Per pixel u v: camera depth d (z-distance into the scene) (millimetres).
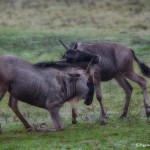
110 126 40000
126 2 116812
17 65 37188
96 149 34031
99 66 41312
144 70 43969
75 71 38375
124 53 42719
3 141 36250
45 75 37656
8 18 99375
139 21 95500
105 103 49031
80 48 42000
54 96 37656
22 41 76562
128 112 44719
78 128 39500
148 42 75125
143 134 37406
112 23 93812
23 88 37156
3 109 48219
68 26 91000
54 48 72375
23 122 39188
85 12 106438
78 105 47844
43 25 91938
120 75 43188
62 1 120812
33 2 119438
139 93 52562
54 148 34312
